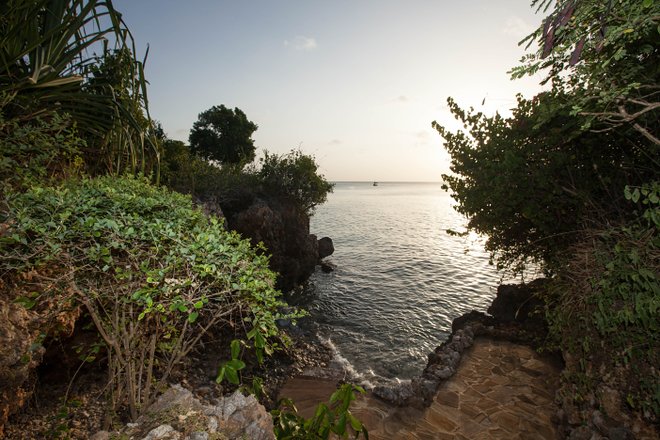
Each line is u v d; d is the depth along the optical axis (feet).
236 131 144.15
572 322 17.20
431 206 374.22
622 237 14.90
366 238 153.79
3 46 18.13
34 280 13.38
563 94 16.75
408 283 82.58
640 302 12.17
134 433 8.75
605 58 10.83
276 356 34.04
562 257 19.67
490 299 70.23
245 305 11.33
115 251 11.92
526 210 22.34
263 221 68.13
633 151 18.10
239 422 9.55
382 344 47.98
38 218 10.30
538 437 20.61
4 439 13.74
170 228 10.93
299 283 81.82
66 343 18.13
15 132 15.84
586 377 16.67
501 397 24.68
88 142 24.86
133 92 24.11
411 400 24.25
